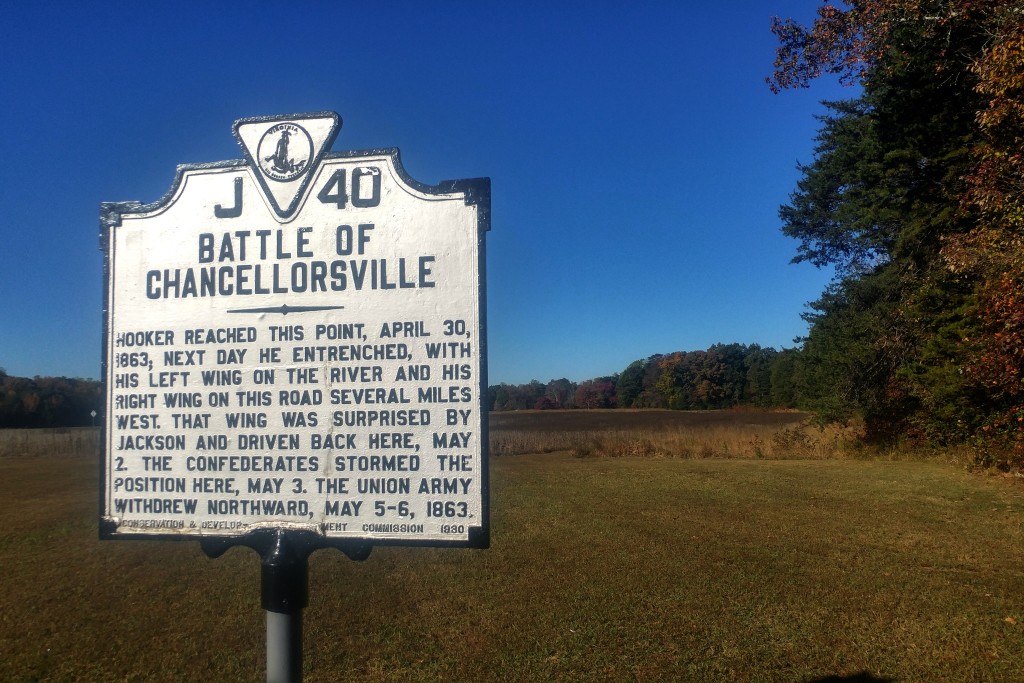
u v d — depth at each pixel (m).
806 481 15.26
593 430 36.25
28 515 11.70
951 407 19.25
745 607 6.53
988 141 14.70
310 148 3.37
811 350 29.33
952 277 18.72
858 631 5.90
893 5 14.71
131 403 3.40
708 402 77.75
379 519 3.21
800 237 29.89
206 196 3.43
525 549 8.85
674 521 10.70
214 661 5.48
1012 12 12.59
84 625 6.27
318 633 6.03
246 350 3.34
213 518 3.31
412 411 3.22
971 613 6.26
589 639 5.80
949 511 11.40
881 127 22.47
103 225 3.47
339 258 3.31
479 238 3.23
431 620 6.30
